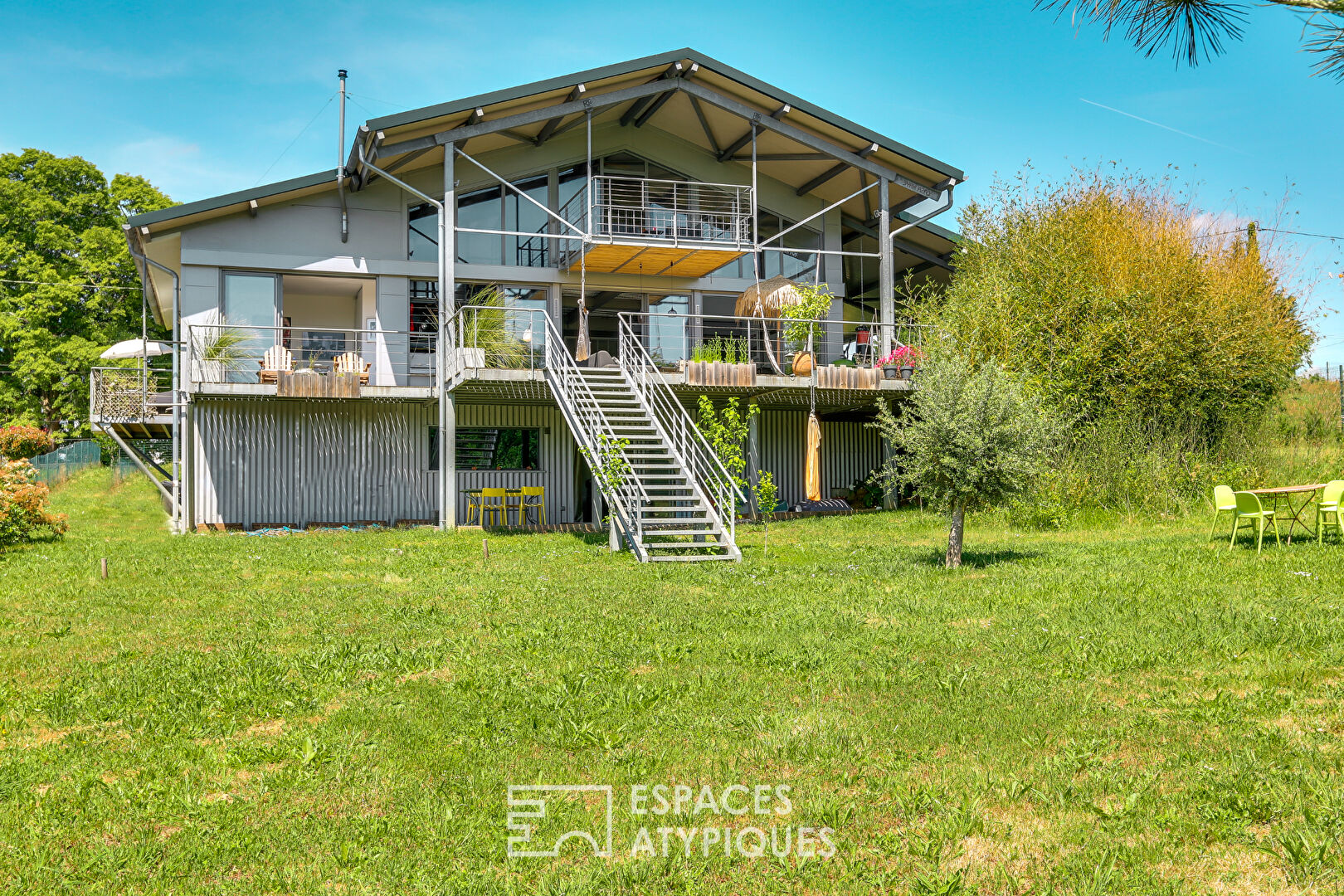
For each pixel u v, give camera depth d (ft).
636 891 12.11
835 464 75.05
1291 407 69.36
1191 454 57.47
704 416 49.06
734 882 12.38
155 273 69.15
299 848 13.23
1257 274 62.39
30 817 14.32
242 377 61.72
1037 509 53.06
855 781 15.34
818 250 70.44
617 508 44.24
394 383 64.90
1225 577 32.73
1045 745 16.76
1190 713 18.11
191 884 12.35
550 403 65.51
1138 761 15.96
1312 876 12.03
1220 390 59.62
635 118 68.64
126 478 96.43
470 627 27.14
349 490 63.10
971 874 12.45
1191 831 13.34
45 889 12.28
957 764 15.97
